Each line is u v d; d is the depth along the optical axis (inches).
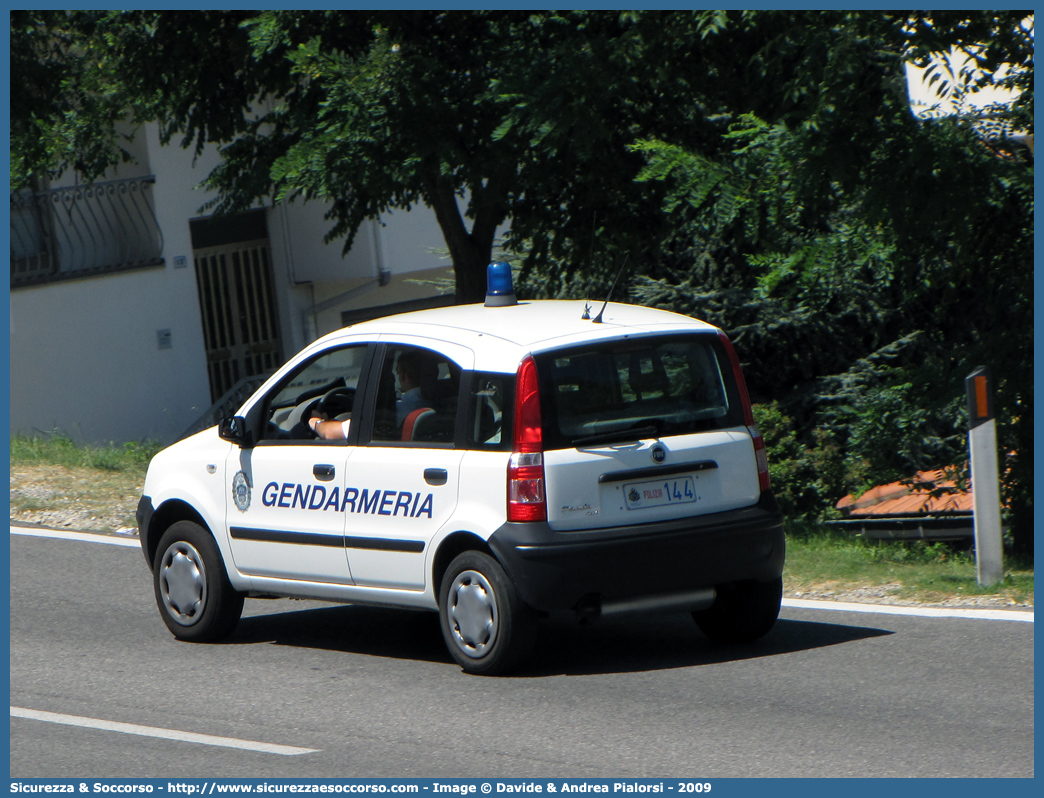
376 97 1590.8
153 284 2645.2
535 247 2014.0
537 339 824.3
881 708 733.9
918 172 1218.6
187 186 2719.0
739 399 869.8
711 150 1768.0
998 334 1390.3
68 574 1189.7
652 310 910.4
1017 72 1299.2
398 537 857.5
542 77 1558.8
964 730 688.4
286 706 783.1
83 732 741.3
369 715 757.3
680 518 831.7
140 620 1032.2
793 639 903.7
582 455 809.5
